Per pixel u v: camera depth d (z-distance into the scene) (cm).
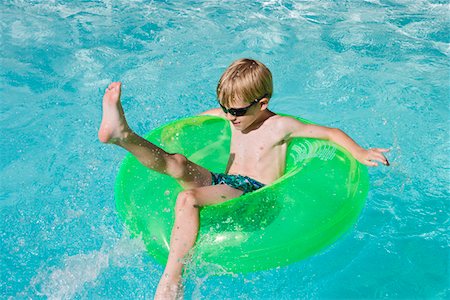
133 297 297
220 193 302
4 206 336
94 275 304
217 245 291
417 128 378
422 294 299
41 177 352
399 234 322
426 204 335
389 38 448
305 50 438
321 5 491
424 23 466
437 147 365
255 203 293
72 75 420
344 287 302
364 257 313
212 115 350
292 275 307
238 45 444
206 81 414
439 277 305
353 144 316
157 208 311
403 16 474
